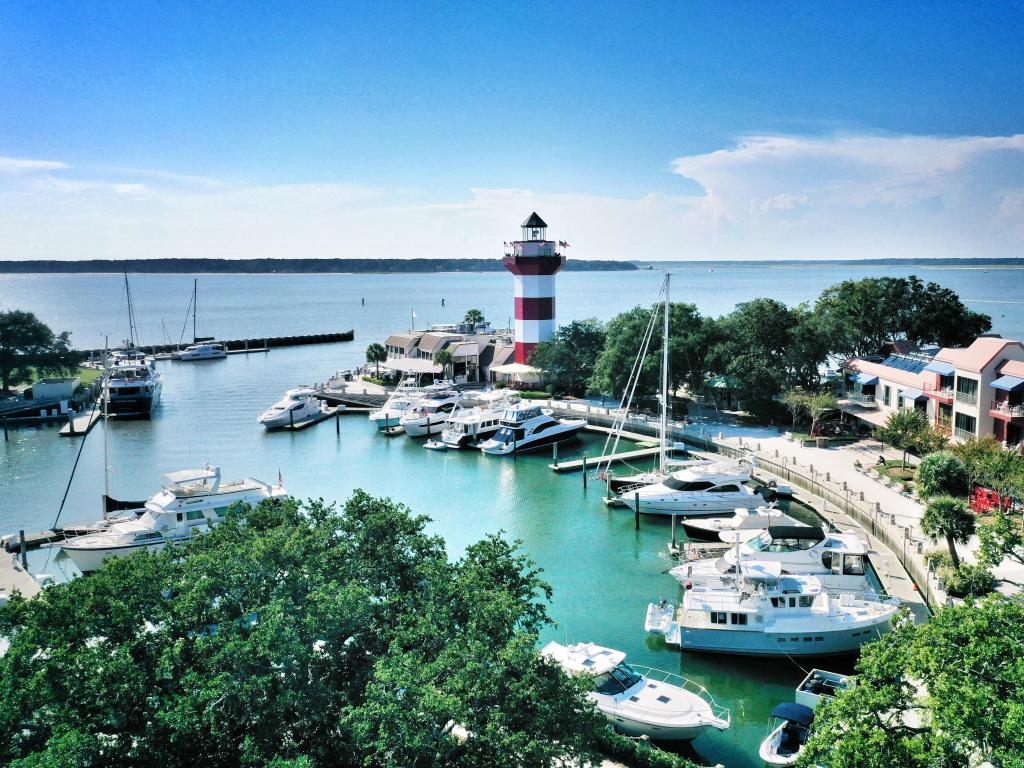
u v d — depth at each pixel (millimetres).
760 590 35438
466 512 57375
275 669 22188
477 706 21000
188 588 23828
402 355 122438
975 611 20875
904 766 18234
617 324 87312
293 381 122250
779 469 60562
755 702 32406
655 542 50594
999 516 34000
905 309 93188
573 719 21328
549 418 77562
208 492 49188
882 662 20672
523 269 99750
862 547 39281
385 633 24453
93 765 19641
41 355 108750
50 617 22094
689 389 86188
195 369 137750
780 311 81438
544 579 44469
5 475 69438
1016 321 167250
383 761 21297
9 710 19797
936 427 60812
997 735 17188
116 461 74188
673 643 36094
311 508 31359
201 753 21750
